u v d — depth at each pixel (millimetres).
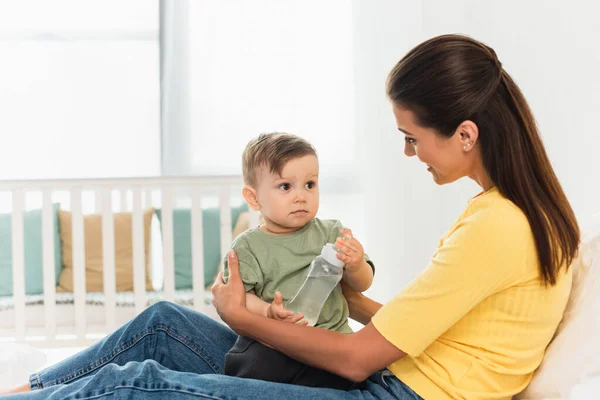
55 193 5008
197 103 5066
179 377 1465
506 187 1452
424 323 1428
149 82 5094
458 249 1416
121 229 4059
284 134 1830
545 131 3133
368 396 1502
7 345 2391
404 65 1489
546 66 3127
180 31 5031
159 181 3605
